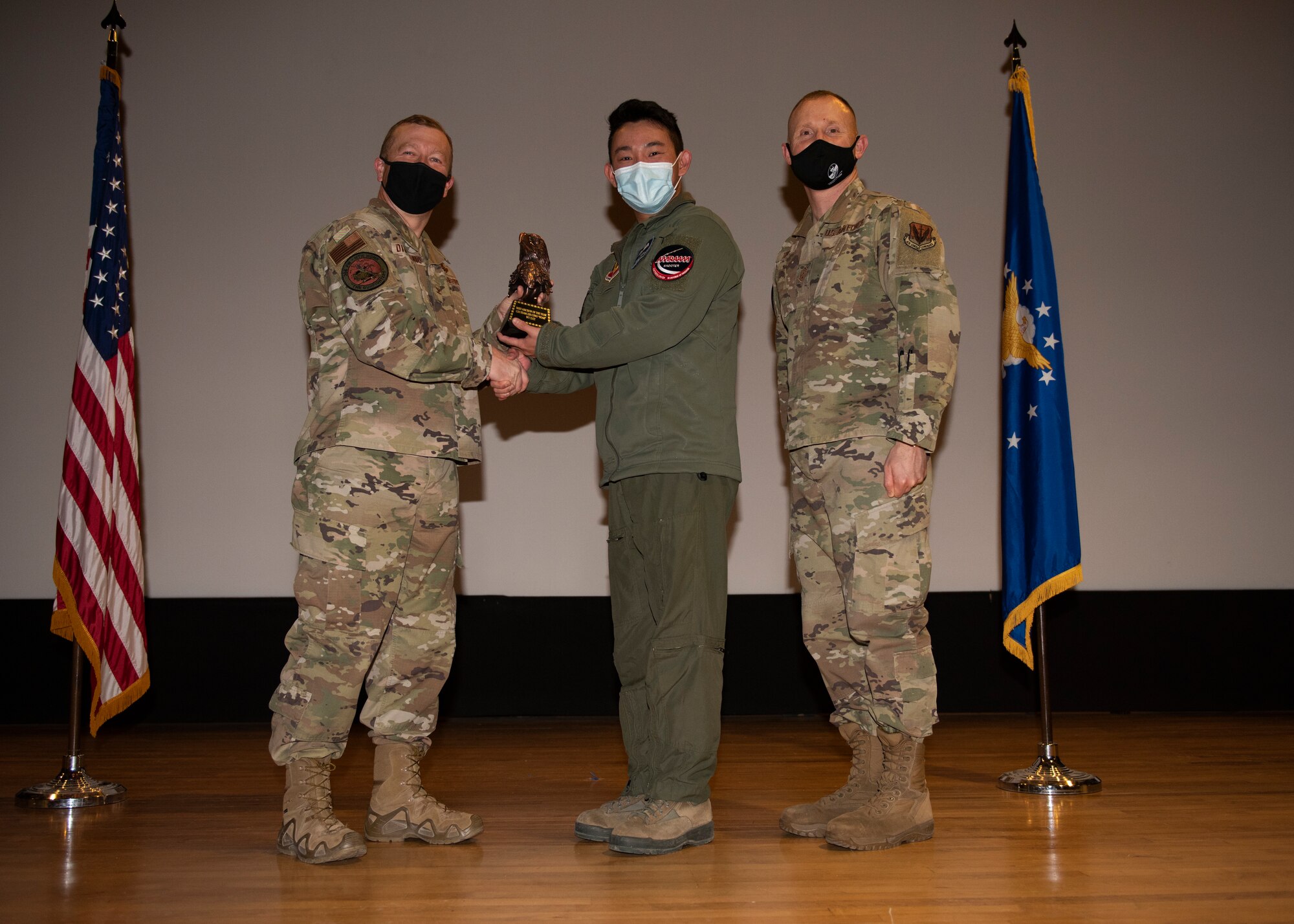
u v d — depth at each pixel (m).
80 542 2.98
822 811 2.30
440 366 2.15
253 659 4.22
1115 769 3.13
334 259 2.15
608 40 4.49
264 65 4.42
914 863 2.02
